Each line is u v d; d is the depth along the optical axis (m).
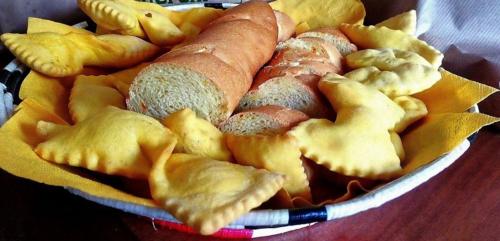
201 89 0.35
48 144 0.30
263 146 0.30
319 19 0.53
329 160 0.31
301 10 0.53
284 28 0.47
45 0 0.51
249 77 0.38
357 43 0.47
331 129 0.32
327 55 0.42
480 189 0.34
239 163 0.31
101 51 0.43
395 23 0.47
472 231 0.30
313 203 0.32
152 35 0.45
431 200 0.32
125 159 0.29
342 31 0.48
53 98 0.39
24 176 0.27
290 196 0.30
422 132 0.36
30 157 0.30
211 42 0.38
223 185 0.26
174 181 0.27
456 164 0.36
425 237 0.30
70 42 0.42
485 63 0.45
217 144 0.32
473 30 0.46
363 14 0.51
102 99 0.37
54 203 0.31
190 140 0.31
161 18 0.46
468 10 0.46
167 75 0.35
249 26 0.41
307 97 0.37
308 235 0.30
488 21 0.45
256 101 0.38
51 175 0.28
